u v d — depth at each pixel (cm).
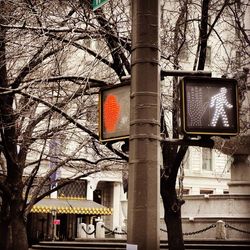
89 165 1823
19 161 1227
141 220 426
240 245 2011
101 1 564
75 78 1002
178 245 1061
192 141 485
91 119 1351
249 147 2069
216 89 472
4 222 1271
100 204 4384
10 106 1141
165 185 1063
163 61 1220
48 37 1099
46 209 3819
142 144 443
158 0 480
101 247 2256
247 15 1894
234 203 2388
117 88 500
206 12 1036
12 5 1088
